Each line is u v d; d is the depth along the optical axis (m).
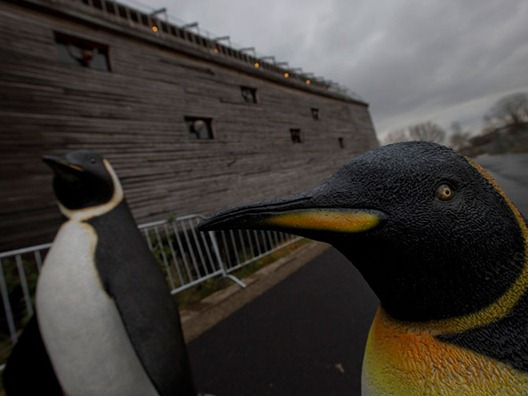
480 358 0.45
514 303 0.46
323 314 3.16
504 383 0.43
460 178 0.48
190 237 6.58
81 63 6.35
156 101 7.32
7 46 5.11
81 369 1.35
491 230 0.46
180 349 1.42
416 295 0.49
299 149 12.63
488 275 0.47
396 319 0.55
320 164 13.73
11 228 4.62
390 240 0.48
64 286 1.34
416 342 0.50
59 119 5.50
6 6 5.22
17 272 4.08
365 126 20.06
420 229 0.47
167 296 1.51
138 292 1.37
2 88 4.95
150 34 7.51
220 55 10.56
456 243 0.46
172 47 7.97
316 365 2.26
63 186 1.58
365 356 0.60
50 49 5.62
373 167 0.51
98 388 1.37
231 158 9.15
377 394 0.53
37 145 5.14
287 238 7.85
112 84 6.46
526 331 0.45
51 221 5.01
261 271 5.27
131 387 1.40
